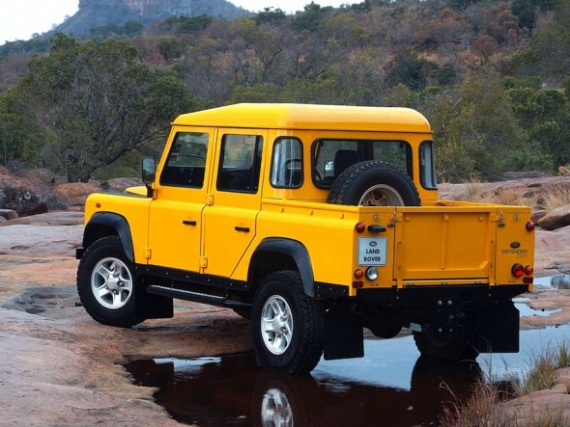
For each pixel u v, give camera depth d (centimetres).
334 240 786
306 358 830
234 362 913
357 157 905
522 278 845
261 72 6062
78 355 863
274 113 881
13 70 9631
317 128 881
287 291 838
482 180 3244
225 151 922
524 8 9225
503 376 859
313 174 878
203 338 995
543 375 784
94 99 4016
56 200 2802
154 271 983
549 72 6619
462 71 7219
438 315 815
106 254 1032
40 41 14525
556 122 4125
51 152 3822
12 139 3709
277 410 748
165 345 966
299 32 9500
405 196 860
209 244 920
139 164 4422
